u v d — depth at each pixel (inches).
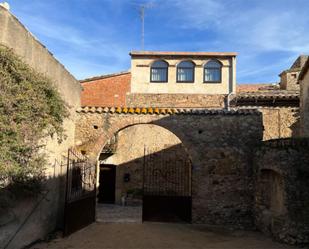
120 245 380.5
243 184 498.0
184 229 465.4
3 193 288.4
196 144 508.7
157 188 745.6
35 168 317.7
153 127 775.7
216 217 494.6
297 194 401.1
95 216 518.0
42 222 388.2
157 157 759.7
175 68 824.3
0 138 265.0
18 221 330.0
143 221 515.5
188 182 730.2
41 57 385.1
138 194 759.1
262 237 429.7
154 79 826.2
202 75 818.2
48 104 339.3
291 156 410.9
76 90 523.8
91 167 509.7
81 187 486.6
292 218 396.5
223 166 503.2
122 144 791.1
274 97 709.9
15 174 282.0
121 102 884.6
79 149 514.9
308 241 387.2
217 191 499.5
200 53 816.9
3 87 273.7
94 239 403.9
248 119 510.0
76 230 440.5
